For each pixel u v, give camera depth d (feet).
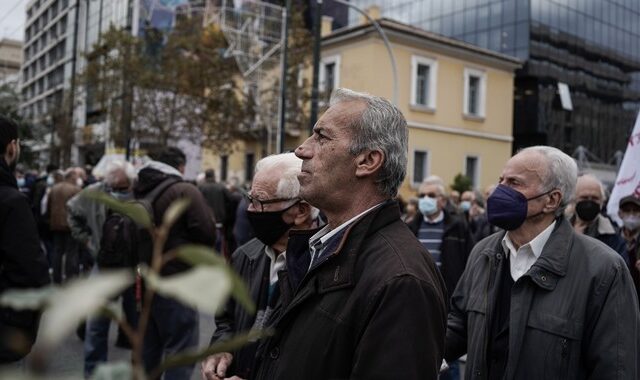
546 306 7.97
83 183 39.70
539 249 8.52
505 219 8.48
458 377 16.20
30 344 7.97
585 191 14.26
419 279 5.58
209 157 109.60
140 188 14.25
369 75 78.54
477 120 90.12
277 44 76.18
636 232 14.98
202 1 79.25
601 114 132.57
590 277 7.93
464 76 88.48
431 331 5.46
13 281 8.73
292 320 6.23
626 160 17.69
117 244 14.46
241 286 1.73
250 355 8.14
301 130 81.87
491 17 123.34
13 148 9.50
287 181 8.71
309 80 84.64
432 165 84.74
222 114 78.13
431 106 84.43
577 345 7.74
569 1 126.31
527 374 7.85
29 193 39.70
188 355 2.28
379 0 146.30
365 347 5.38
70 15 188.14
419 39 81.92
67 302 1.38
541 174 8.50
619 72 137.90
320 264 6.10
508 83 94.48
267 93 78.18
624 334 7.59
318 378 5.69
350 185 6.48
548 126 119.44
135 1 85.81
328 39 83.30
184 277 1.61
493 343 8.48
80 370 17.57
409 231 6.46
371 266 5.85
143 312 2.00
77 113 122.93
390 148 6.45
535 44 118.93
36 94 226.17
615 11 137.49
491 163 92.02
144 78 71.51
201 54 75.25
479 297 8.86
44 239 33.86
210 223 14.25
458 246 18.80
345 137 6.45
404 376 5.16
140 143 76.28
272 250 8.99
